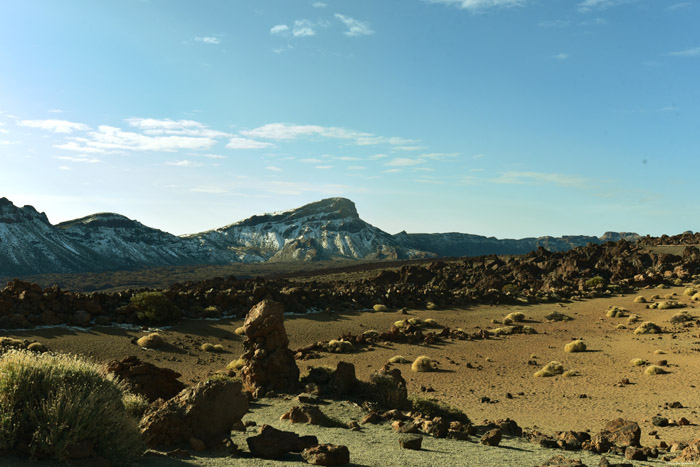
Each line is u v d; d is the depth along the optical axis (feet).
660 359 162.30
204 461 37.99
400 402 82.99
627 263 443.32
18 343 151.84
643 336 209.15
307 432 57.36
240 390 47.52
